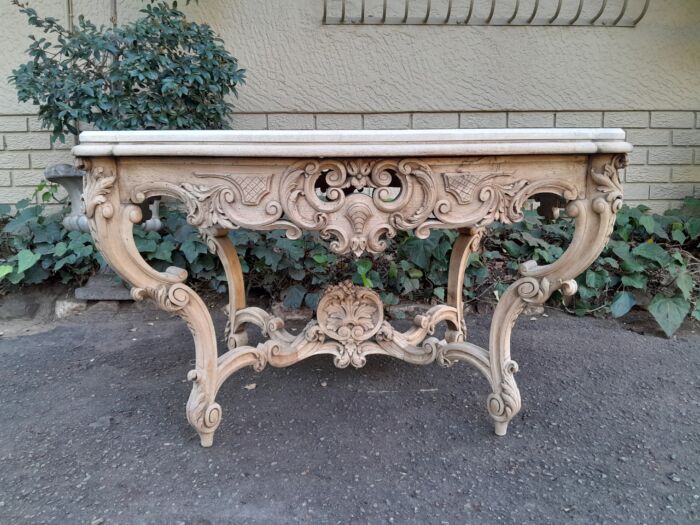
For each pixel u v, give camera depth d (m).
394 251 2.74
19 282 2.60
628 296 2.41
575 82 3.14
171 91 2.43
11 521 1.12
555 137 1.25
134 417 1.57
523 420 1.56
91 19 2.94
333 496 1.20
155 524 1.11
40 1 2.91
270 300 2.68
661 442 1.44
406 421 1.55
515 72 3.12
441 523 1.12
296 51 3.03
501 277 2.68
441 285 2.58
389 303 2.54
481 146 1.22
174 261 2.60
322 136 1.21
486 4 3.05
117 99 2.40
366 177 1.28
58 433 1.47
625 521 1.13
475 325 2.45
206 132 1.22
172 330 2.37
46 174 2.41
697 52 3.14
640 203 3.26
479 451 1.39
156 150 1.21
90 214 1.24
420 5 3.02
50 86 2.33
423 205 1.28
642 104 3.18
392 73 3.08
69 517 1.13
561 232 2.78
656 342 2.22
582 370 1.93
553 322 2.49
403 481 1.26
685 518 1.14
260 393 1.73
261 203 1.27
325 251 2.58
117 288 2.58
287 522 1.12
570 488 1.24
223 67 2.58
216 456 1.36
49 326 2.48
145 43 2.44
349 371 1.92
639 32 3.11
